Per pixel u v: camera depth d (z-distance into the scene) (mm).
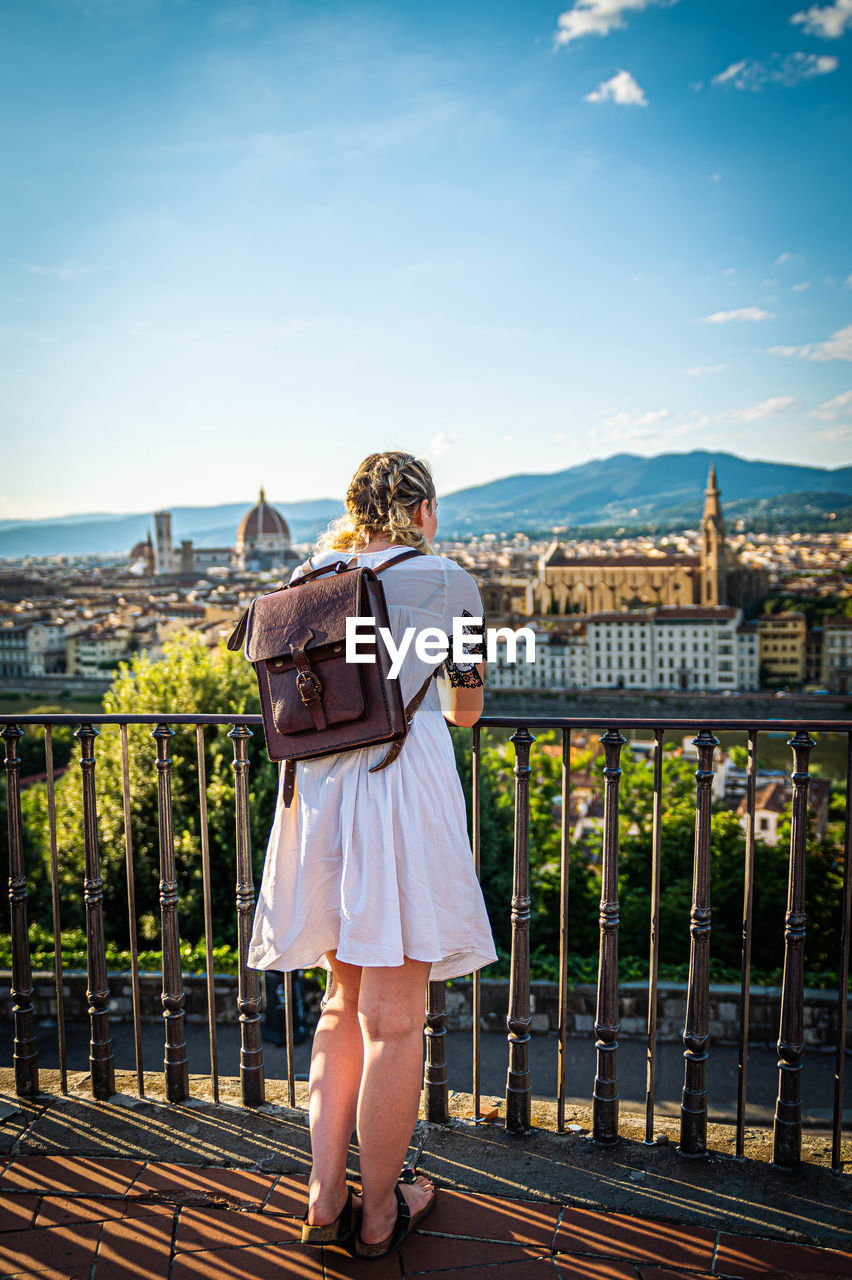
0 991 15656
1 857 23656
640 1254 2732
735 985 16016
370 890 2598
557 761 34188
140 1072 3678
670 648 134875
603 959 3326
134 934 3654
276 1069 15305
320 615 2590
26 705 142375
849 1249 2758
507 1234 2828
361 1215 2768
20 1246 2758
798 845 3168
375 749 2658
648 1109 3338
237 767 3623
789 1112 3162
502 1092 14305
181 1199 2969
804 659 136875
